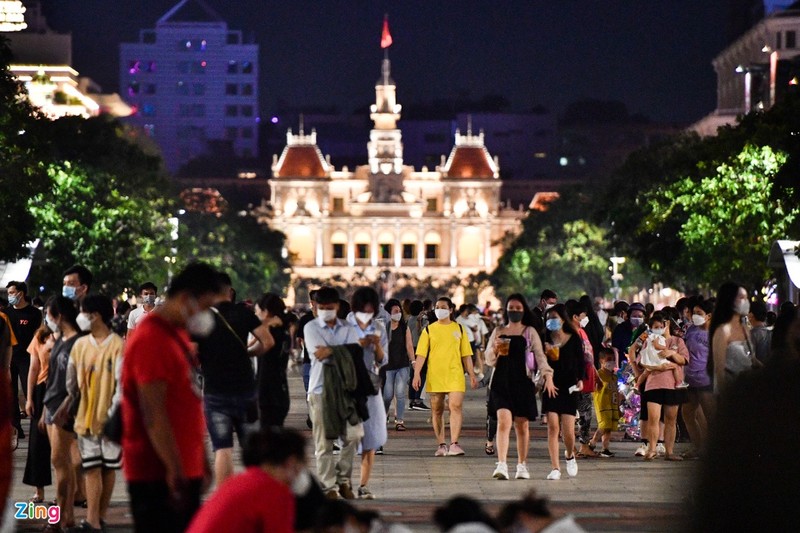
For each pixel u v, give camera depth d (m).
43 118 69.44
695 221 72.56
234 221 154.00
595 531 17.88
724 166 69.31
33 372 20.23
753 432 4.07
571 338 24.45
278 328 20.91
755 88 122.12
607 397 28.91
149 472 12.07
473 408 47.28
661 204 85.56
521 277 153.50
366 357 21.89
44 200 76.75
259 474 10.05
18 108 60.59
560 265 135.62
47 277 77.75
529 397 24.33
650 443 28.05
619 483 23.88
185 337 12.38
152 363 11.84
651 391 27.97
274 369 20.89
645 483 23.86
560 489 22.98
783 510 4.00
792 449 4.02
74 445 18.69
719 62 173.75
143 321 12.19
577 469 26.20
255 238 171.62
